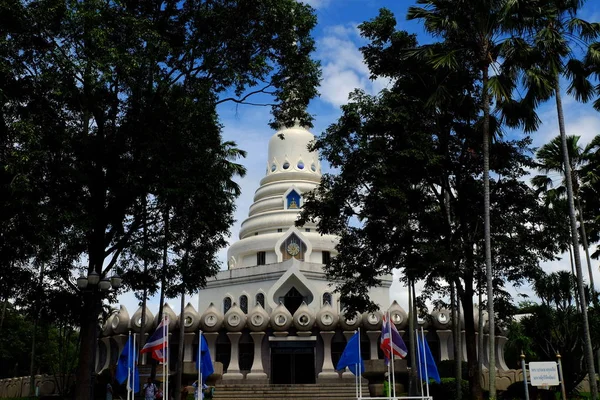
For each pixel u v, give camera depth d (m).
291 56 28.77
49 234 24.75
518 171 29.75
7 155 24.14
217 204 29.56
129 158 26.55
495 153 29.64
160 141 25.64
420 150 27.34
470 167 30.17
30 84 25.11
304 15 28.50
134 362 25.08
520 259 28.75
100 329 49.00
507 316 30.72
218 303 62.00
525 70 27.36
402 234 28.91
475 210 29.44
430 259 27.00
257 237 64.12
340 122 29.00
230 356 52.47
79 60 24.11
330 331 52.09
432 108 28.19
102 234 27.14
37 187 24.34
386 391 42.88
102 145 26.02
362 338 52.62
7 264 27.08
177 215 28.77
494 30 26.88
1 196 24.31
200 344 27.45
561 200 43.41
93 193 26.86
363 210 29.55
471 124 30.14
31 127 23.12
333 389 47.31
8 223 25.17
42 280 29.30
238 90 29.00
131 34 24.89
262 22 27.89
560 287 40.16
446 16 27.06
